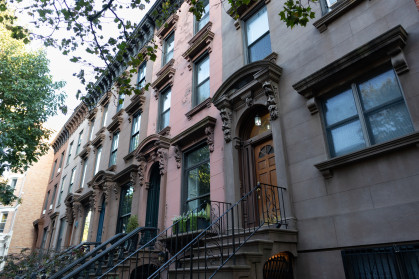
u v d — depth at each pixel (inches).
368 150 194.7
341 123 228.8
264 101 288.5
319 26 260.7
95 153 696.4
